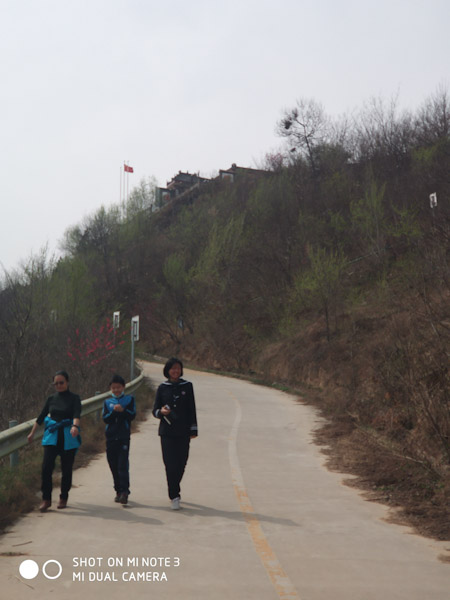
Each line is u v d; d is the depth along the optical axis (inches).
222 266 1973.4
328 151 2060.8
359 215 1376.7
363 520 281.6
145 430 609.3
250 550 228.1
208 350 1881.2
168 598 176.2
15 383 666.8
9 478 326.3
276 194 1959.9
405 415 507.5
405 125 1891.0
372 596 179.5
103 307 1149.7
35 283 840.3
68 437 299.0
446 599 178.1
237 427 641.6
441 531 261.6
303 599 175.9
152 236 2632.9
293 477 392.2
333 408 751.1
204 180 3297.2
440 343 468.8
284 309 1565.0
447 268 513.0
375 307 1127.0
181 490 349.1
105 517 280.1
